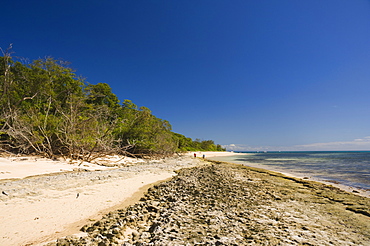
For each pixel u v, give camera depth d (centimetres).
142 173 2042
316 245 531
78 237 591
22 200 928
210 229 635
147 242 548
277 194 1226
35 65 3669
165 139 5284
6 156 2195
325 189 1421
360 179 1980
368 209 925
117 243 546
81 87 4056
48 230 665
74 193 1121
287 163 4512
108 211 891
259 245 515
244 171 2541
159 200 1062
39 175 1650
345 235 625
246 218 755
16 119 2341
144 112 4491
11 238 596
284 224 696
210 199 1066
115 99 5422
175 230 622
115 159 3272
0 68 2838
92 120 2911
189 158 5581
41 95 3216
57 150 2652
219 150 16338
